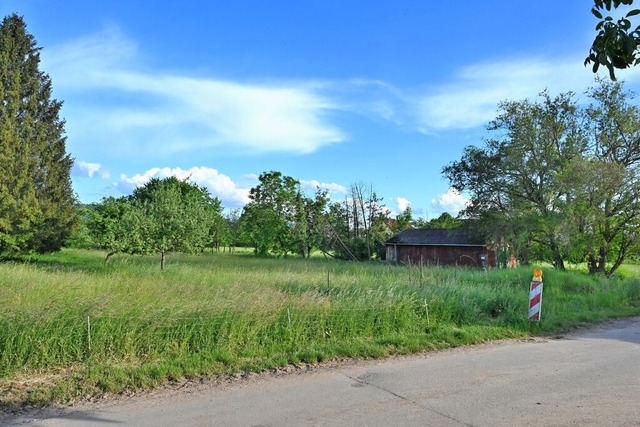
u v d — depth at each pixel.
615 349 8.90
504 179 34.09
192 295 9.27
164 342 7.59
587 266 32.66
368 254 52.16
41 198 32.69
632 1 3.25
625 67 3.34
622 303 16.28
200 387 6.34
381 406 5.60
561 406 5.59
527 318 11.35
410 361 7.89
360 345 8.55
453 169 36.91
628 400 5.81
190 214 23.19
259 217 55.06
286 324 8.81
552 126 33.06
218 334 8.05
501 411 5.42
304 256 53.78
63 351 6.96
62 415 5.27
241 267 24.59
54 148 34.88
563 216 29.42
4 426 4.92
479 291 12.73
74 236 34.69
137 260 25.53
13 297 8.09
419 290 11.91
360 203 55.16
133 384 6.29
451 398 5.90
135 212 22.91
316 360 7.74
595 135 32.62
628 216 28.17
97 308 7.68
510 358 8.11
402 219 65.12
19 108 32.69
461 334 9.66
